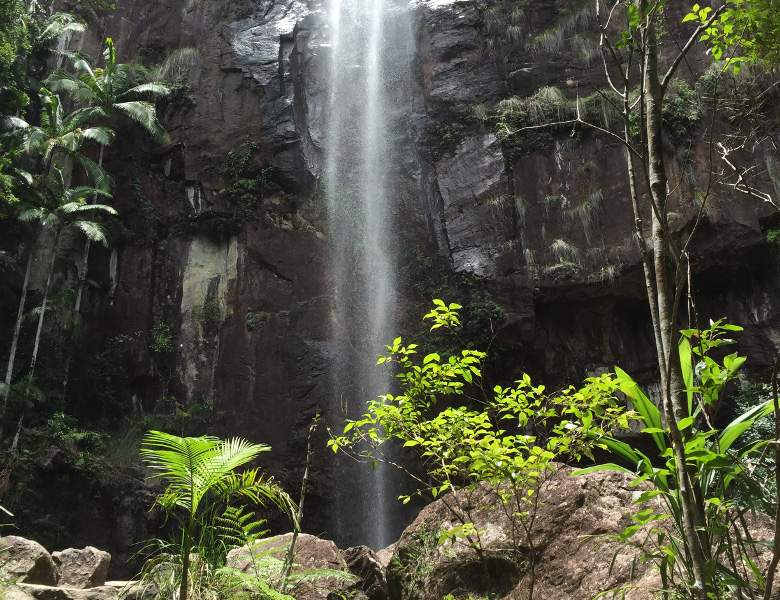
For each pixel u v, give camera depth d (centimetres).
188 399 1991
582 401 336
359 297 2053
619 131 1953
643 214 1856
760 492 259
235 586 342
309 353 1950
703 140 1797
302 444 1842
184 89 2252
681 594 274
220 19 2375
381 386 1967
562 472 393
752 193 288
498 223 1981
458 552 387
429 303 2022
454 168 2112
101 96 2192
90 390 1989
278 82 2220
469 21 2262
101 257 2122
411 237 2111
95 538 1636
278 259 2055
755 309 1800
